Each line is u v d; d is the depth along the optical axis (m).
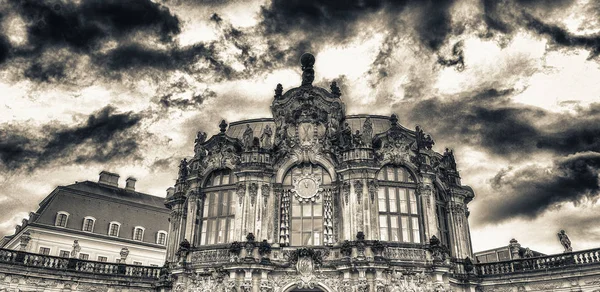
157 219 78.31
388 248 40.34
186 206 46.22
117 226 73.81
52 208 69.69
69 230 69.06
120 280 45.91
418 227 42.56
